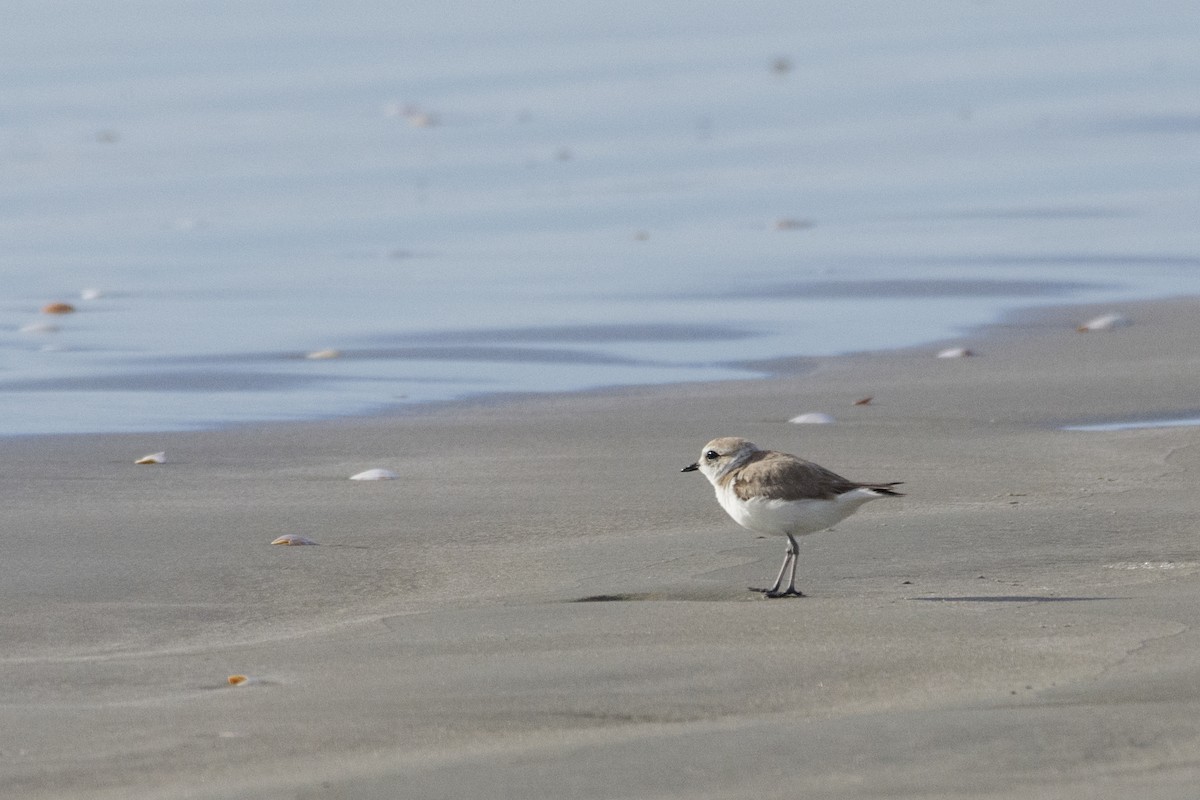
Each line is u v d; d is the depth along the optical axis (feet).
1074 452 49.80
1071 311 75.72
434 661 29.86
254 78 192.34
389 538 40.83
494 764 24.26
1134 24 212.64
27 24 241.55
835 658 29.45
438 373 64.95
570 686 28.09
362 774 23.97
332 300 82.74
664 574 36.88
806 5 246.88
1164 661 28.78
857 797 22.85
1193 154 126.31
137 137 154.10
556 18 240.73
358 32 231.30
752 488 34.63
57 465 49.78
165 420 56.65
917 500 43.96
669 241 99.09
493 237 102.32
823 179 121.90
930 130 143.33
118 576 37.42
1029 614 32.40
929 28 217.15
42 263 96.32
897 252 92.89
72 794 23.54
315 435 54.08
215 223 110.01
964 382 61.41
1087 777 23.45
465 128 152.76
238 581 37.09
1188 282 81.97
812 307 78.28
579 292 83.61
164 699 27.99
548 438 53.16
